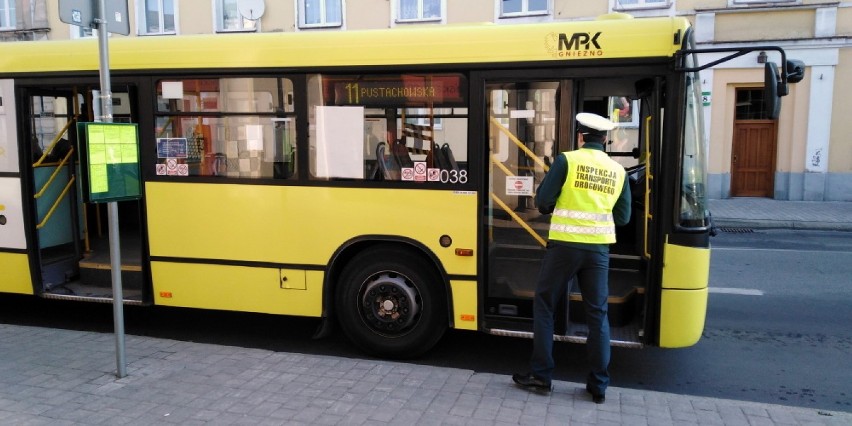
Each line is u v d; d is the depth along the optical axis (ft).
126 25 15.48
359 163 17.26
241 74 17.85
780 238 40.73
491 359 18.16
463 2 57.00
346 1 59.11
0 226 20.47
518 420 13.01
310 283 17.85
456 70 16.47
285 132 17.72
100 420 13.00
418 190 16.89
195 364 16.14
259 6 59.82
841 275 29.22
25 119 19.90
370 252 17.47
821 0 51.78
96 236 23.66
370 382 14.96
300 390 14.49
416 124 16.85
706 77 54.65
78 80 19.19
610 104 21.83
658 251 15.64
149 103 18.60
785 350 19.31
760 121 56.08
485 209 16.63
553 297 14.44
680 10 53.93
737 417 13.24
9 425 12.76
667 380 17.07
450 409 13.51
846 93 52.75
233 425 12.79
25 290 20.45
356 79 17.15
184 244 18.74
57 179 21.03
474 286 16.71
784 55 14.06
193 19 62.54
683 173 15.37
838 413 13.42
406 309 17.29
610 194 14.14
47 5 65.41
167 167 18.70
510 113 16.37
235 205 18.21
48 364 16.14
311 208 17.65
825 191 54.39
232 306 18.56
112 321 22.00
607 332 14.11
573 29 15.75
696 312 15.61
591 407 13.71
